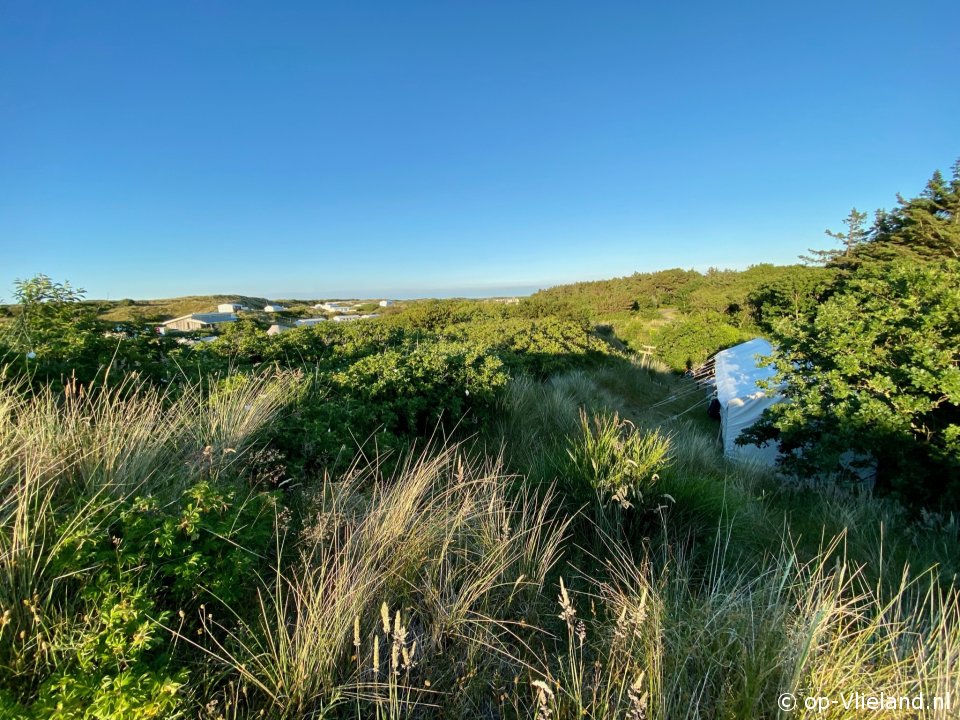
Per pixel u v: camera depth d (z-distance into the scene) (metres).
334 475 3.23
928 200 21.39
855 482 5.66
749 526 3.53
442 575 2.29
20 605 1.57
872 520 4.28
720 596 2.33
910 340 5.38
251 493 2.56
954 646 1.95
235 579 1.78
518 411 5.99
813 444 6.03
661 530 3.09
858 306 6.20
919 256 20.75
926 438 5.19
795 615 2.13
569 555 2.95
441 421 5.01
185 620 1.75
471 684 1.81
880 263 20.05
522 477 3.85
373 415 4.21
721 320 24.97
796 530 4.05
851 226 27.50
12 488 2.15
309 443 3.40
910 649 2.02
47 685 1.27
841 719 1.68
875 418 5.27
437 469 3.21
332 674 1.70
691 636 2.00
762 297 25.06
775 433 6.89
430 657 1.89
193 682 1.57
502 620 2.11
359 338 10.66
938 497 4.88
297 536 2.45
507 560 2.42
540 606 2.37
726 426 9.62
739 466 6.39
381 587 2.11
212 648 1.73
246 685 1.56
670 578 2.59
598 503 3.13
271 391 4.33
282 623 1.70
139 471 2.52
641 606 1.94
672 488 3.35
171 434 3.11
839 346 5.69
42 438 2.52
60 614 1.57
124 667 1.38
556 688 1.75
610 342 21.23
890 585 3.04
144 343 5.42
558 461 3.79
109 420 2.91
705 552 2.99
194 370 5.16
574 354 13.79
